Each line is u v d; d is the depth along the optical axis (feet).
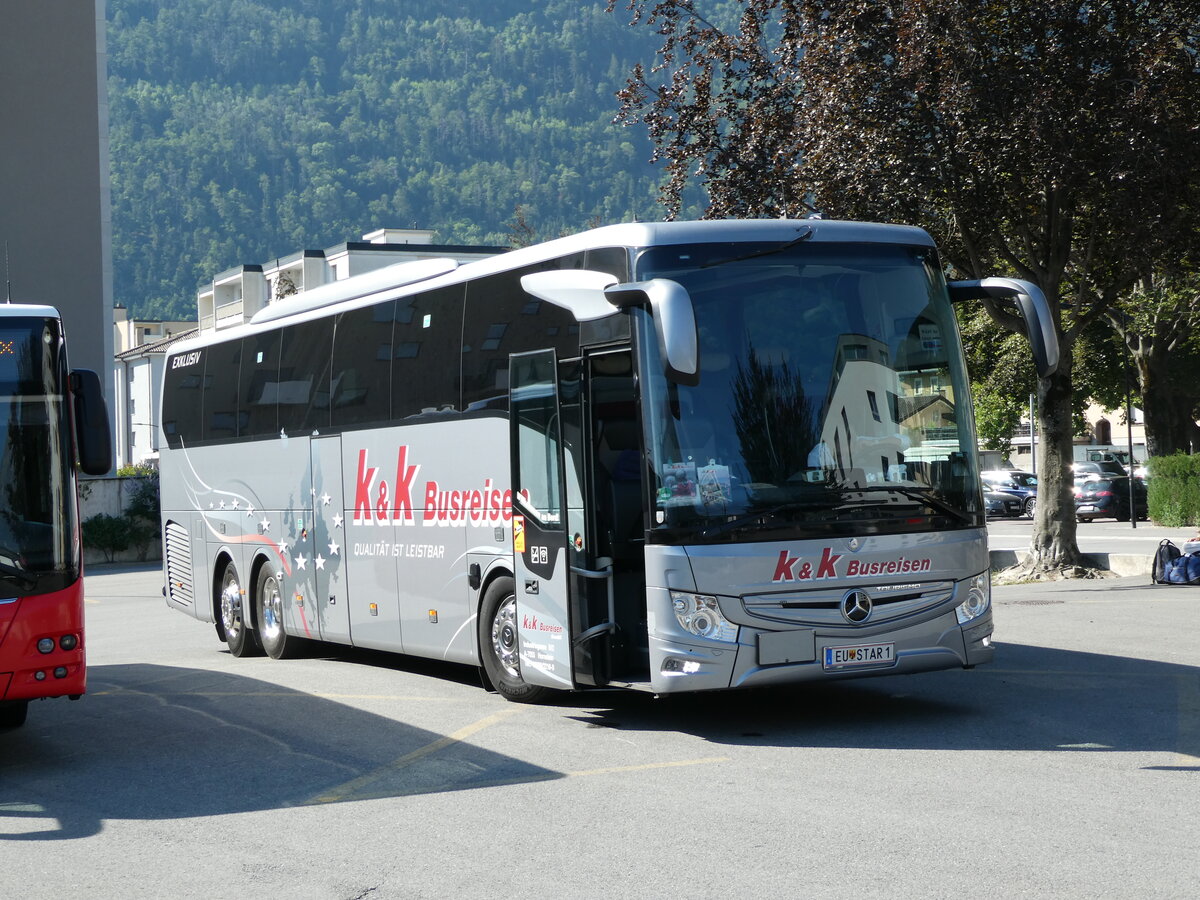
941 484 33.40
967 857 21.43
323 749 33.04
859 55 68.03
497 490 38.09
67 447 32.17
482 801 26.86
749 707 36.99
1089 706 34.58
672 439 31.73
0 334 32.09
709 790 26.96
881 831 23.22
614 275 33.24
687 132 75.15
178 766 31.86
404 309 43.14
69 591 31.58
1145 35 65.87
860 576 32.24
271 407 51.75
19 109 157.07
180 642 63.41
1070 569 73.82
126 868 23.09
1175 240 65.98
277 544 51.49
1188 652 43.62
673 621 31.53
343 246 322.34
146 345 344.69
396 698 40.65
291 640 51.93
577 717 36.27
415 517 42.24
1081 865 20.79
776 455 31.99
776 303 32.73
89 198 159.84
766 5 74.84
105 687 46.50
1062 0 63.87
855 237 33.81
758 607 31.50
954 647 33.24
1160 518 129.18
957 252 75.15
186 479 59.31
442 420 40.75
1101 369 157.48
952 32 64.54
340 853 23.41
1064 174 65.00
